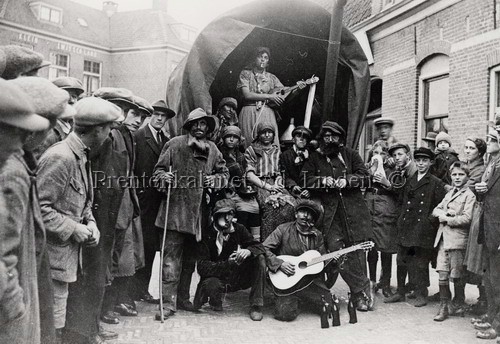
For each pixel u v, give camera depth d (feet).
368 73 22.22
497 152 15.46
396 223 20.30
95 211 12.66
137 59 82.12
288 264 16.85
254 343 14.05
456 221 16.52
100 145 12.19
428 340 14.58
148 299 18.69
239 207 19.24
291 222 18.25
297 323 16.34
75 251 11.26
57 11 75.10
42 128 6.00
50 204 10.78
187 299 17.78
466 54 31.68
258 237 19.58
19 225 6.43
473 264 16.01
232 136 19.33
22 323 6.93
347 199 18.57
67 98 7.27
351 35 21.83
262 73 23.09
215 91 23.50
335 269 18.02
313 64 23.99
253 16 20.40
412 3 36.81
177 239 17.07
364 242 17.80
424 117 37.14
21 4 69.77
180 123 20.24
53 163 10.88
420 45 36.86
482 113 30.27
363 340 14.53
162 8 83.92
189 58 19.53
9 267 6.23
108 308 15.76
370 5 45.88
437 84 35.86
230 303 18.99
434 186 18.75
